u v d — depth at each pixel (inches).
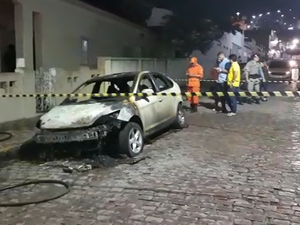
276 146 322.3
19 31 527.2
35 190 228.7
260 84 617.6
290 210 192.5
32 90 477.7
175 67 893.2
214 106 569.0
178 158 287.6
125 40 867.4
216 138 353.7
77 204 205.2
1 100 430.9
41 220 186.5
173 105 375.6
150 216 187.8
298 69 1021.2
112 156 292.7
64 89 529.7
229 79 477.4
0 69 603.2
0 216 192.2
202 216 186.7
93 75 588.1
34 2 548.7
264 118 462.3
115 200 209.0
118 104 294.2
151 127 327.0
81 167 266.5
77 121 274.4
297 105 584.7
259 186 226.5
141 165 271.1
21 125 421.4
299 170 256.8
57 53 615.5
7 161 292.7
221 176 245.1
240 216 186.1
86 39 705.0
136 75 340.2
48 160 291.4
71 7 650.8
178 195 213.9
